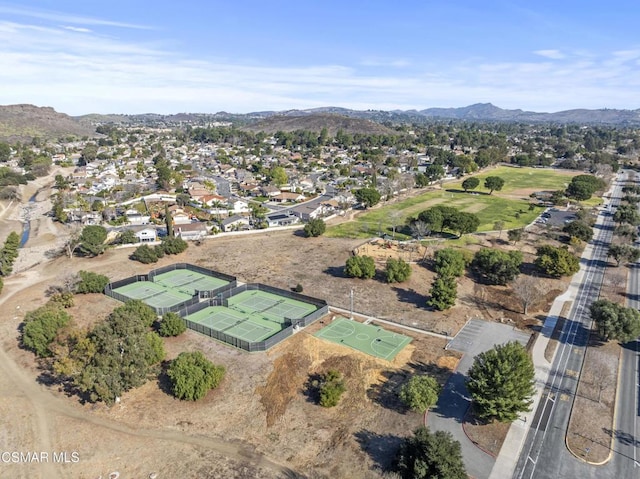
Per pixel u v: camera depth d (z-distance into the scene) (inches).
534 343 2918.3
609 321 2815.0
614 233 5172.2
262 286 3821.4
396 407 2290.8
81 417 2235.5
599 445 2030.0
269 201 7677.2
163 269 4266.7
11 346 2938.0
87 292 3750.0
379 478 1841.8
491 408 2079.2
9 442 2062.0
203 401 2341.3
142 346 2400.3
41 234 5728.3
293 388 2448.3
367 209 6796.3
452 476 1717.5
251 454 1982.0
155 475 1860.2
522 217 6136.8
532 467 1902.1
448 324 3191.4
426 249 4731.8
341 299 3629.4
